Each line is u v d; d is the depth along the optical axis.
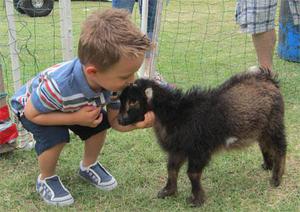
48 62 3.50
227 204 2.00
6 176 2.20
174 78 3.20
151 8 3.00
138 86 1.95
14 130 2.30
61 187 2.05
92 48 1.75
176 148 2.00
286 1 3.45
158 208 2.00
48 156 2.00
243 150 2.16
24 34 4.22
